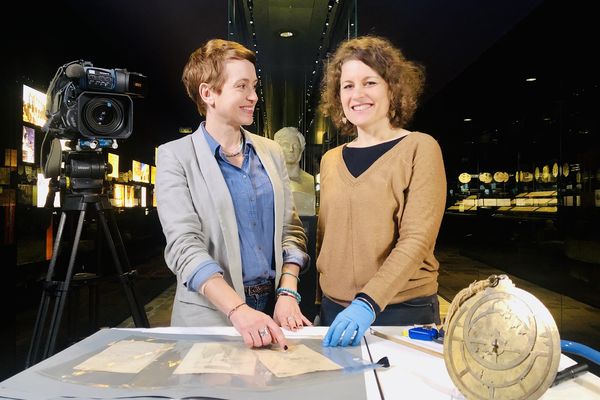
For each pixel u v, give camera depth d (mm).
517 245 6195
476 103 6598
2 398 727
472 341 734
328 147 3678
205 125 1432
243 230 1364
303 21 3621
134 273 2160
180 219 1264
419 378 844
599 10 3727
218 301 1086
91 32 4754
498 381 695
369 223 1360
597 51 4184
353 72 1396
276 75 3920
